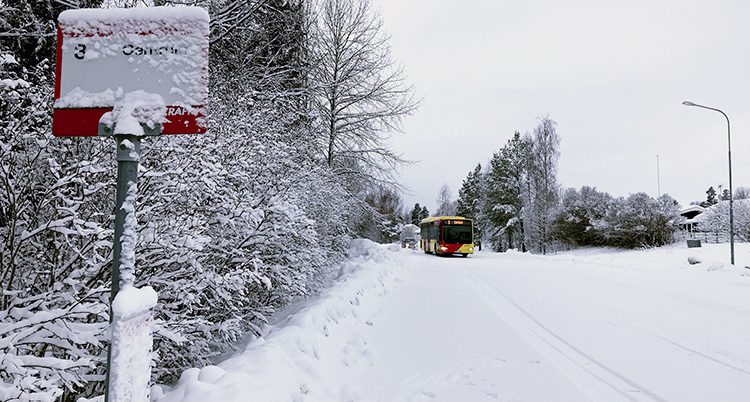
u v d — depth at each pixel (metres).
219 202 5.06
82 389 4.27
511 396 4.83
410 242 55.28
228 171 5.32
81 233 3.45
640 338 7.26
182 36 2.24
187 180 4.31
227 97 7.45
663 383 5.25
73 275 3.71
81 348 3.84
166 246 4.10
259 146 5.99
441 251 30.67
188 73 2.22
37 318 3.11
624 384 5.20
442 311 9.09
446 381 5.25
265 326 6.07
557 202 48.19
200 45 2.25
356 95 17.56
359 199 18.20
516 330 7.69
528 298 11.04
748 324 8.28
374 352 6.32
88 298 3.80
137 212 4.04
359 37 17.83
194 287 4.47
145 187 4.21
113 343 1.86
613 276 16.12
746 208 38.16
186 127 2.18
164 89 2.21
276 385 3.87
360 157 18.17
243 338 6.77
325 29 17.70
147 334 2.08
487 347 6.64
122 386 1.88
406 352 6.36
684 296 11.50
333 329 6.46
